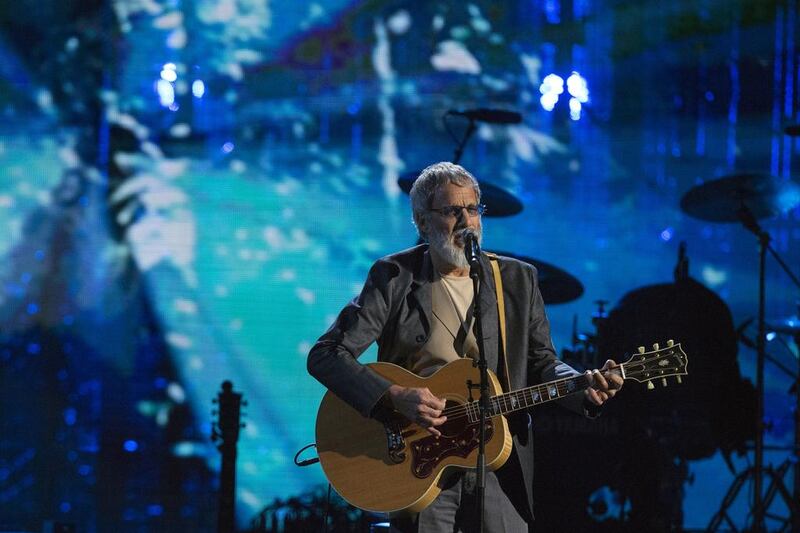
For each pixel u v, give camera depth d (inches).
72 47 942.4
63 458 877.8
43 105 940.6
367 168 946.7
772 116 926.4
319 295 928.9
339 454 374.9
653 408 635.5
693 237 924.6
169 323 916.6
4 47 935.7
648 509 609.6
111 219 932.6
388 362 375.2
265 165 944.9
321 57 951.0
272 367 911.0
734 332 664.4
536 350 374.0
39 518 864.3
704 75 933.2
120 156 939.3
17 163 935.0
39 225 930.7
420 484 359.6
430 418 352.2
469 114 693.3
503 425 355.3
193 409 898.7
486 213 697.6
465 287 373.7
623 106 941.8
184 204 936.3
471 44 947.3
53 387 896.9
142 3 943.0
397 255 385.4
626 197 937.5
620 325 649.6
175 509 868.6
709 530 693.3
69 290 921.5
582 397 351.6
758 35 922.1
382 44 951.0
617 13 936.3
